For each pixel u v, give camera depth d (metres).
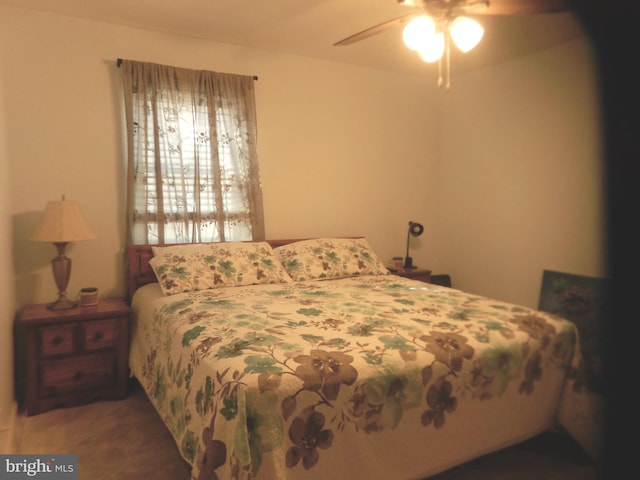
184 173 3.00
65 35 2.70
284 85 3.42
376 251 3.95
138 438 2.07
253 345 1.51
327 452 1.29
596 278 1.12
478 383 1.54
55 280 2.51
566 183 2.74
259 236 3.28
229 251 2.85
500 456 1.86
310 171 3.58
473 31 1.85
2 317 2.09
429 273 3.72
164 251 2.74
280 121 3.43
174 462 1.87
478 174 3.64
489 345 1.59
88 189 2.80
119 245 2.90
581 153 2.66
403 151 3.99
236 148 3.17
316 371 1.33
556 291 2.65
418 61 3.60
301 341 1.55
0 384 1.99
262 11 2.66
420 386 1.44
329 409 1.30
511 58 3.23
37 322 2.29
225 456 1.23
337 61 3.62
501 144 3.36
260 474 1.20
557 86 2.82
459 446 1.52
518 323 1.77
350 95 3.71
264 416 1.23
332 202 3.70
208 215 3.10
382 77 3.84
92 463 1.86
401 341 1.55
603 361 1.13
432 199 4.14
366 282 2.84
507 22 2.57
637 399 1.06
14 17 2.57
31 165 2.64
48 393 2.34
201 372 1.50
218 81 3.09
